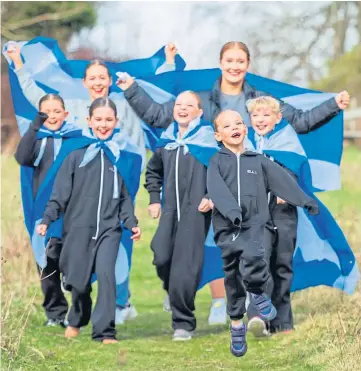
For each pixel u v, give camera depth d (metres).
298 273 11.31
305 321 10.66
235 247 8.86
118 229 10.41
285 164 10.42
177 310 10.41
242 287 8.99
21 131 11.90
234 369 9.24
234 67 10.80
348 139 30.62
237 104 10.89
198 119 10.59
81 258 10.31
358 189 21.00
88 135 10.62
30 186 11.44
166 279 10.62
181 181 10.41
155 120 11.09
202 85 11.70
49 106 11.09
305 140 11.56
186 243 10.31
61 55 12.01
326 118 11.01
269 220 10.25
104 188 10.41
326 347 9.45
